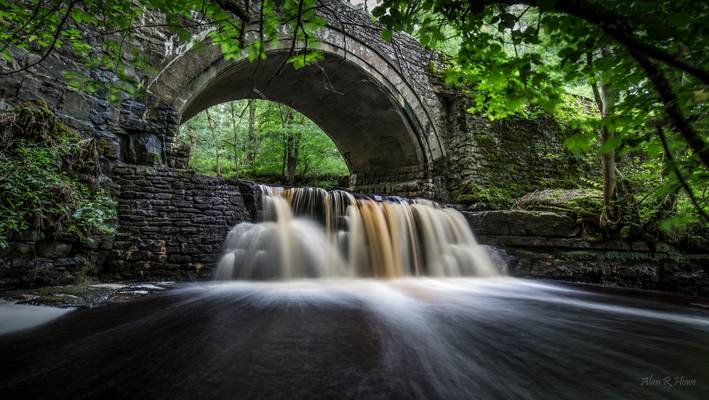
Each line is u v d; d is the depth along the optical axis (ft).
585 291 20.72
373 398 6.33
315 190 24.29
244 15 7.86
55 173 15.51
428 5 7.13
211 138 53.83
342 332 10.16
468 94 35.96
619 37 4.17
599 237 24.29
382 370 7.59
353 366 7.73
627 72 6.47
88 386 6.56
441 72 38.19
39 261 14.49
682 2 4.54
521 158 36.50
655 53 3.88
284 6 7.90
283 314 12.05
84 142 17.22
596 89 18.37
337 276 22.40
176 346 8.59
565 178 37.63
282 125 47.34
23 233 14.10
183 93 24.32
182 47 24.36
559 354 9.12
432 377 7.38
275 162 54.39
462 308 14.52
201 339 9.11
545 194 31.99
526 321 12.62
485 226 28.81
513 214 27.48
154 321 10.59
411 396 6.49
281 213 22.31
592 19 4.32
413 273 25.98
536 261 25.99
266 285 18.58
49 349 8.23
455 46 37.58
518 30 6.38
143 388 6.51
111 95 9.59
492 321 12.44
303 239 22.02
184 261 18.78
